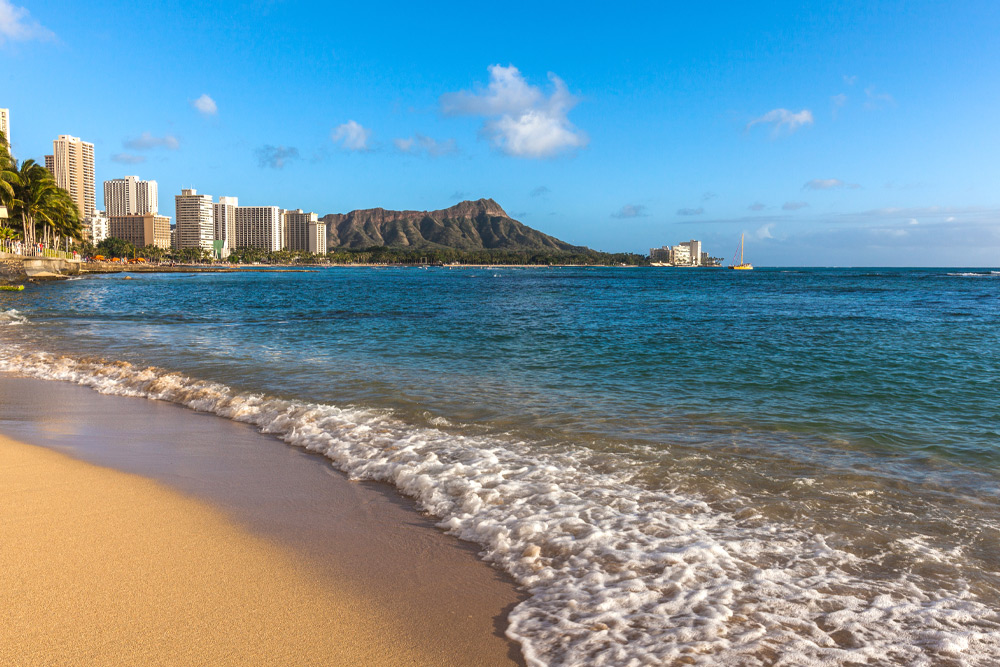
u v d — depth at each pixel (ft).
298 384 35.76
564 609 11.81
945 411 30.58
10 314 87.66
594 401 31.96
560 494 17.74
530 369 43.11
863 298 163.73
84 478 19.34
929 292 201.26
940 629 11.16
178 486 18.66
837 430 26.40
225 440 24.30
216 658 10.00
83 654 10.01
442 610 11.78
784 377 40.60
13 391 34.40
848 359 49.37
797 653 10.37
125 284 220.84
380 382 36.70
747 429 26.35
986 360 48.98
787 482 19.21
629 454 22.00
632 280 385.70
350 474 20.08
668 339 64.34
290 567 13.41
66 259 268.21
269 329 72.54
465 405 30.42
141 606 11.56
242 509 16.84
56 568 13.07
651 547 14.40
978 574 13.30
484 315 100.78
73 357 45.21
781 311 112.57
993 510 17.06
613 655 10.28
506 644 10.67
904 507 17.21
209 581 12.66
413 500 17.84
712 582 12.78
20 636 10.48
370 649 10.41
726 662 10.09
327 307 120.06
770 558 13.96
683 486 18.67
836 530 15.53
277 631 10.86
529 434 24.75
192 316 92.58
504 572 13.44
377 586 12.67
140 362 44.01
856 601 12.12
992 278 395.75
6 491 18.06
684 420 27.86
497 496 17.53
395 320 88.63
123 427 26.30
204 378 37.60
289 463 21.27
